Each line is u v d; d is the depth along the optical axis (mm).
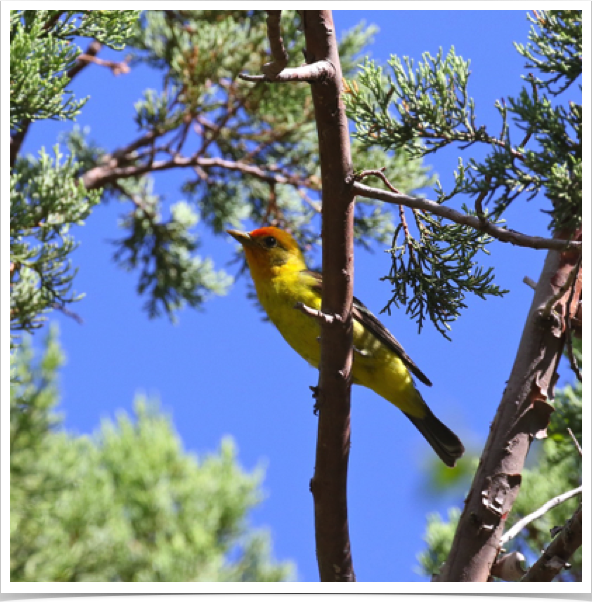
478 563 6750
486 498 6793
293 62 12836
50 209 9594
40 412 11547
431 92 7617
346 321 6848
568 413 10234
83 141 14672
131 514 12773
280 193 14500
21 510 11305
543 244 5938
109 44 9430
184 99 13258
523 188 6320
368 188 6418
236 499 13148
